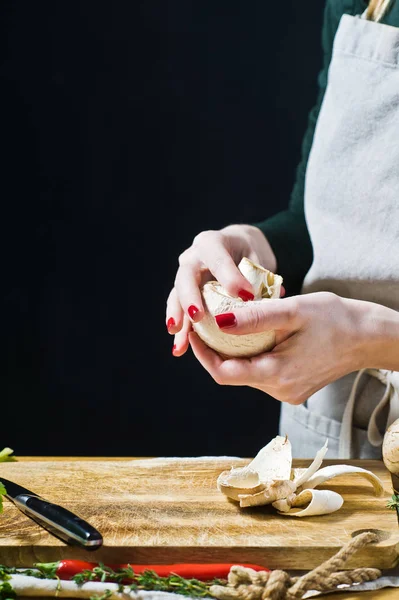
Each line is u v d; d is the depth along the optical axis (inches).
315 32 102.7
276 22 102.7
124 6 101.7
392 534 44.4
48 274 108.1
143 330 109.6
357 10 57.5
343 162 54.7
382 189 53.4
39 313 109.0
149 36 102.7
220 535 44.3
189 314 46.6
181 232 107.5
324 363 47.6
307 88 104.3
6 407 110.7
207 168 106.1
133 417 111.3
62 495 47.4
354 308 47.8
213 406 110.9
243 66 103.9
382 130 53.4
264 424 111.2
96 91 103.8
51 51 102.5
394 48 53.0
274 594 41.3
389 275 53.3
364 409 54.8
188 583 42.3
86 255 107.7
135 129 105.0
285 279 60.0
